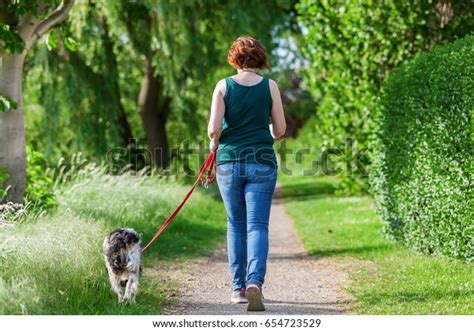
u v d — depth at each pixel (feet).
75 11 75.61
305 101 137.90
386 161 44.04
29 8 39.55
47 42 43.83
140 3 81.97
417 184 38.70
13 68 41.96
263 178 26.09
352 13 54.13
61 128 80.33
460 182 33.81
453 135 34.22
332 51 57.47
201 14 82.38
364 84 55.47
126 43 86.89
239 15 80.48
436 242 36.96
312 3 58.03
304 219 70.38
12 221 33.88
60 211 44.65
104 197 53.72
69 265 28.22
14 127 42.42
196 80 83.35
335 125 61.21
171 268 39.47
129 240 26.71
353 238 50.52
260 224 26.21
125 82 100.12
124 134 91.25
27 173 46.47
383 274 34.65
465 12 50.21
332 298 30.35
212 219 69.15
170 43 77.51
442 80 34.91
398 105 41.63
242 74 26.73
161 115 96.02
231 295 31.53
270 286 34.06
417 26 51.31
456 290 29.17
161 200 61.77
